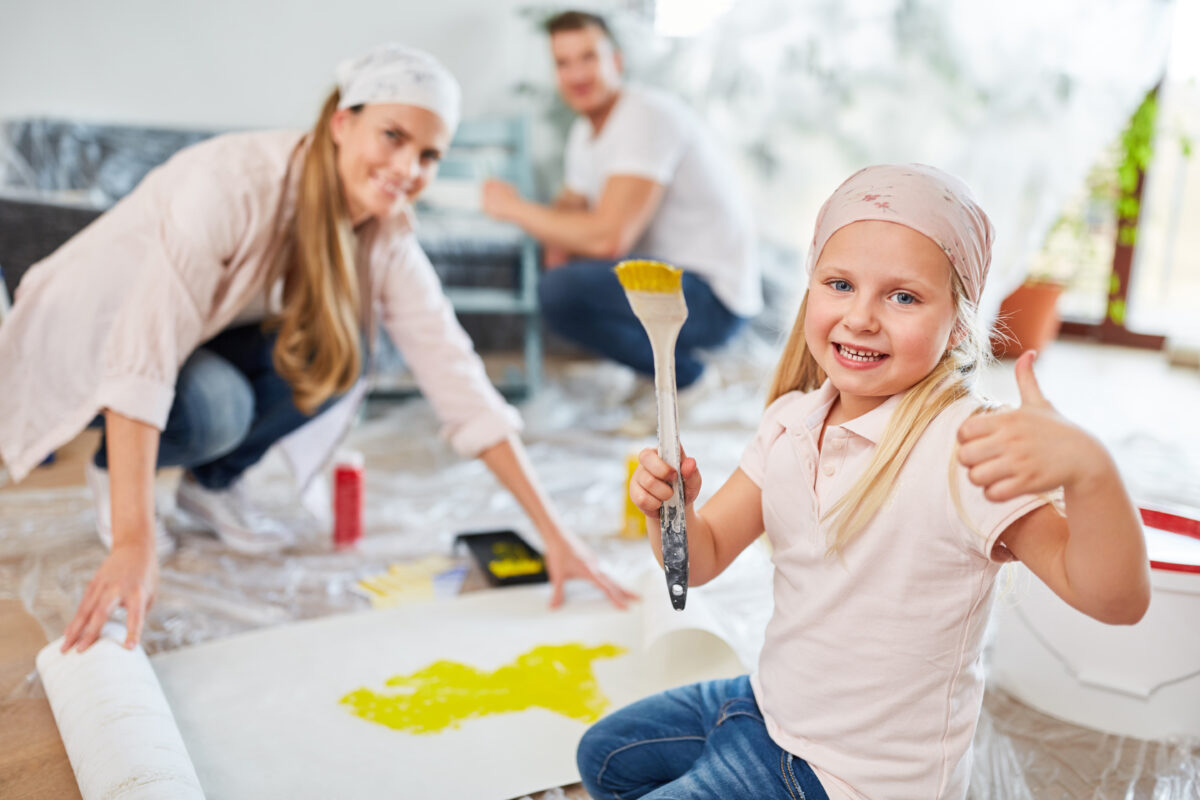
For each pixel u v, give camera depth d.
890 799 0.80
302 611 1.51
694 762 0.93
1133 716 1.19
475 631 1.42
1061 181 3.00
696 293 2.54
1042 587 1.23
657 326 0.80
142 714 1.04
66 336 1.49
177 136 3.10
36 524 1.80
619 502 2.06
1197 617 1.15
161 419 1.32
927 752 0.80
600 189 2.55
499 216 2.55
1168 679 1.17
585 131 2.72
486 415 1.62
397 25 3.37
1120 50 2.88
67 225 2.50
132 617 1.18
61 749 1.11
